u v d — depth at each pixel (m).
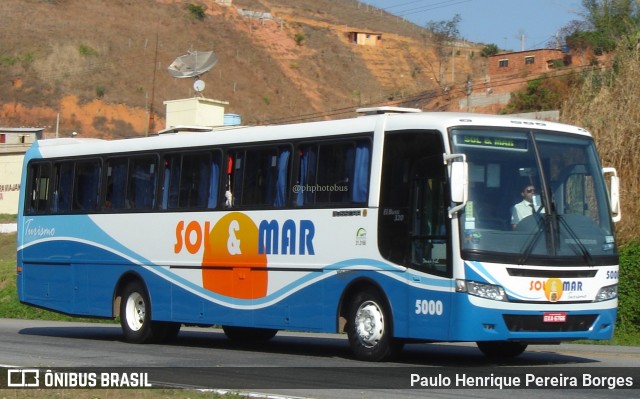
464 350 17.41
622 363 14.61
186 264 18.08
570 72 59.59
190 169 18.25
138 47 103.44
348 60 117.00
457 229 13.21
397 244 14.19
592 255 13.73
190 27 111.31
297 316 15.79
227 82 101.81
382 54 120.56
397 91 111.50
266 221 16.47
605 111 25.64
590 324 13.70
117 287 19.67
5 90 90.69
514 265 13.16
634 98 25.23
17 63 94.75
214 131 18.33
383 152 14.61
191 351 17.28
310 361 14.96
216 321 17.41
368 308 14.68
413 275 13.85
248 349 17.89
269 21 120.94
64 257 20.89
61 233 21.02
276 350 17.62
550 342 13.78
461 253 13.15
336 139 15.43
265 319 16.39
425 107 78.50
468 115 14.09
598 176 14.39
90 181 20.53
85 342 19.69
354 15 142.25
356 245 14.83
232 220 17.14
